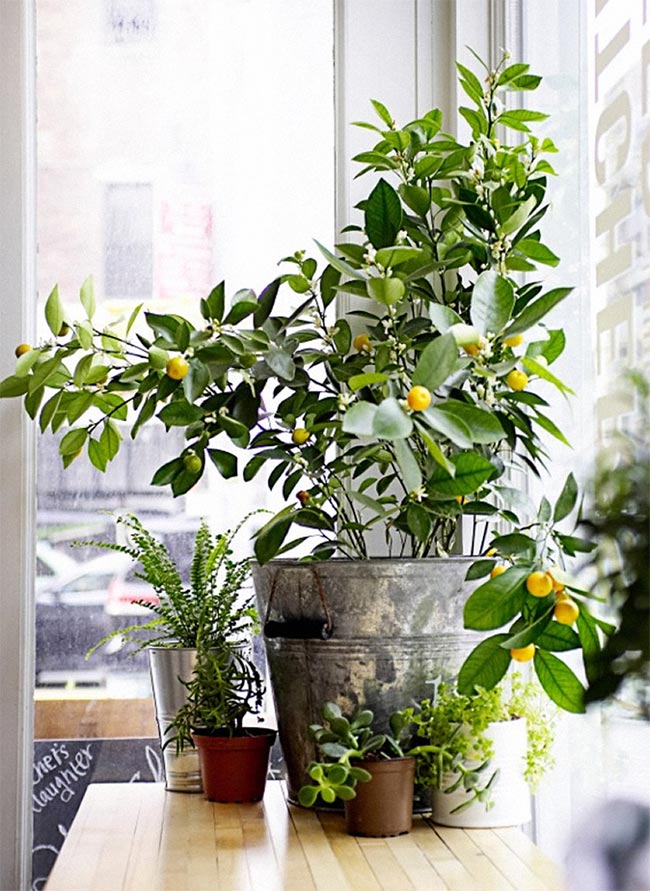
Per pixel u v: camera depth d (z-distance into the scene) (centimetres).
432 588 138
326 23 181
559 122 154
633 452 78
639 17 120
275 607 144
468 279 168
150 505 177
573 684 112
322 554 152
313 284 153
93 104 180
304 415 152
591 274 138
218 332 139
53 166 179
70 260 179
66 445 153
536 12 166
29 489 172
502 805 135
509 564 140
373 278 129
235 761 148
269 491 177
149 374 142
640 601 78
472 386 140
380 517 138
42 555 175
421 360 110
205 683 150
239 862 122
